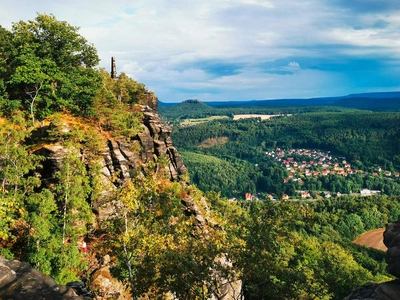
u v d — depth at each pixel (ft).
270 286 72.95
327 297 127.85
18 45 184.24
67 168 109.09
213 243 67.21
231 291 102.58
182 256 63.93
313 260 201.36
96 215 125.59
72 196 107.55
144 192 80.02
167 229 76.79
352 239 505.25
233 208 322.75
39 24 188.55
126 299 97.76
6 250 91.04
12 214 96.78
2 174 101.45
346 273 170.09
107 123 185.47
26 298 37.99
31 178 107.34
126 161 159.94
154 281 68.33
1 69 171.73
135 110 234.58
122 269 79.56
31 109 166.71
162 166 194.29
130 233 70.44
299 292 79.82
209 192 328.29
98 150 145.38
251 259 66.08
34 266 90.33
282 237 69.56
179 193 154.81
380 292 44.42
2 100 162.20
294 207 68.64
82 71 202.80
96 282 96.99
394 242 44.78
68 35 194.90
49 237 94.12
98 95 182.29
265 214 68.18
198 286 67.72
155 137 218.18
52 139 130.52
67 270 93.30
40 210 96.02
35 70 168.96
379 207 625.82
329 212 617.62
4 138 109.91
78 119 182.09
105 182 138.10
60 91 182.91
